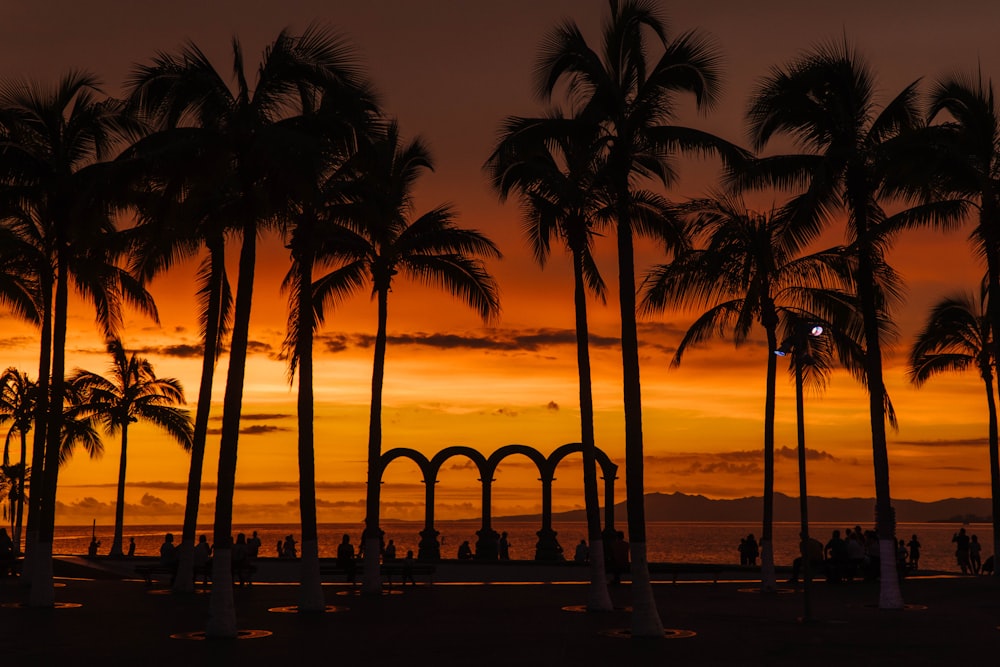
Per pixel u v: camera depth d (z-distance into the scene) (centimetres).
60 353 2861
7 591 3177
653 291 3388
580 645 1930
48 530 2725
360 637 2056
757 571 4294
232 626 2069
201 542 3397
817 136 2939
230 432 2222
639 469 2194
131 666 1655
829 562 3750
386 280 3266
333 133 2430
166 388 5875
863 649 1877
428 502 5222
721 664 1686
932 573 4538
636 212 2806
